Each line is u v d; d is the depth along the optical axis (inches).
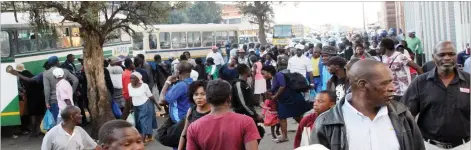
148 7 433.7
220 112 186.5
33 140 454.9
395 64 296.8
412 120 139.4
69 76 444.8
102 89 435.8
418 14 1050.1
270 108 393.1
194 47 1111.0
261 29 1421.0
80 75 489.7
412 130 138.9
